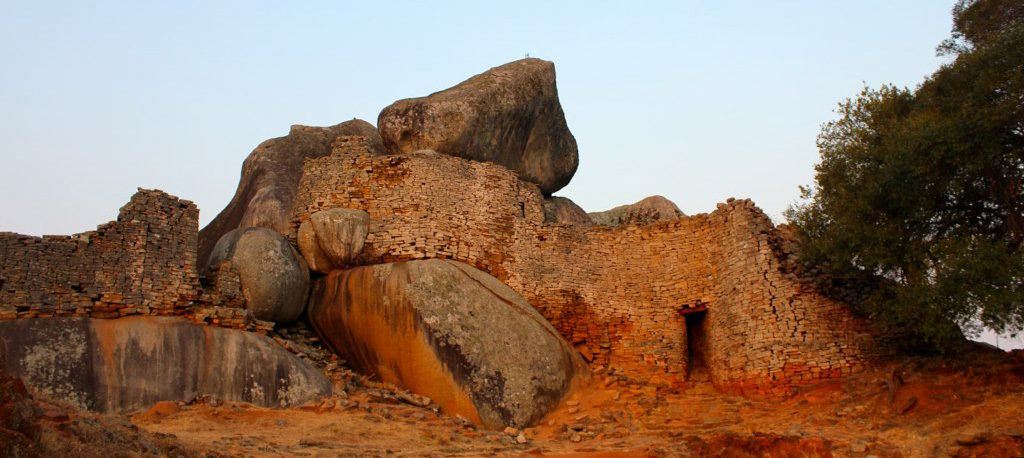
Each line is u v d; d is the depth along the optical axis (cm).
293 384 2152
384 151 3447
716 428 2155
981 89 2152
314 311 2531
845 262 2341
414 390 2322
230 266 2417
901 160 2166
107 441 1501
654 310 2723
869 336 2361
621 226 2834
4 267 2116
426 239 2641
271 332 2400
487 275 2572
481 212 2748
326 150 3400
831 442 1894
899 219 2233
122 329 2100
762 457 1872
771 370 2397
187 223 2389
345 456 1784
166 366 2078
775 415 2228
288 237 2683
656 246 2788
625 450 1928
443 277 2447
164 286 2295
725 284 2609
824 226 2445
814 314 2411
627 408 2347
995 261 2028
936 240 2194
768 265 2497
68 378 1973
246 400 2102
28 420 1379
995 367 2078
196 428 1908
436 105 2900
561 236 2792
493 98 2970
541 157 3181
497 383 2289
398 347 2370
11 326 2012
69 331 2044
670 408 2362
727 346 2541
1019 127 2138
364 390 2286
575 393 2417
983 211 2250
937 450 1783
